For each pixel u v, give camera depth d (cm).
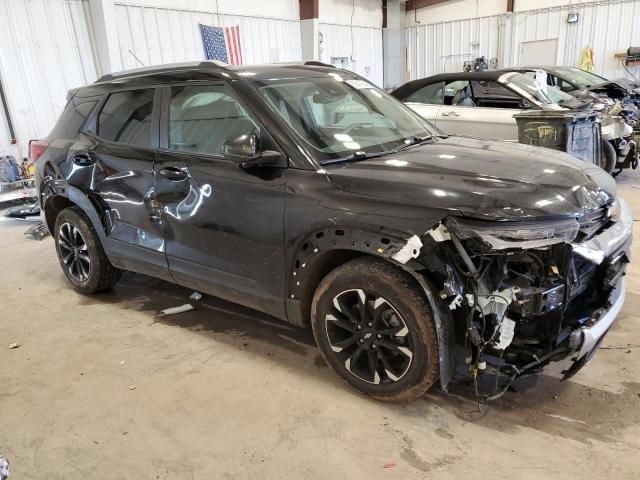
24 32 791
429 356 227
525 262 215
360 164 256
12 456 231
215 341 326
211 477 213
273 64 335
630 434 226
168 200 310
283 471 215
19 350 326
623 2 1247
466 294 216
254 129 274
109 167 344
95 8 862
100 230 364
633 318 326
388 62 1608
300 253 254
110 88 363
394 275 227
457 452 220
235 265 287
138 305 387
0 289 434
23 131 806
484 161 255
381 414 247
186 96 310
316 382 277
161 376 289
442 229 210
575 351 218
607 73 1313
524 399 253
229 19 1113
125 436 241
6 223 670
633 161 692
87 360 310
